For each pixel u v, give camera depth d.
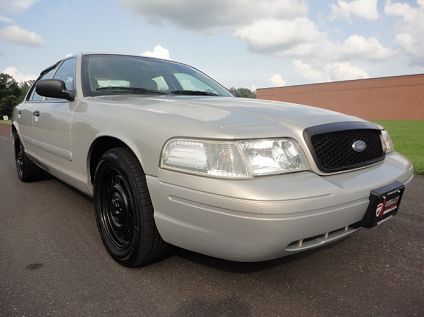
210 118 2.11
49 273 2.38
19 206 3.81
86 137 2.77
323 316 1.94
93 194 2.73
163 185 2.04
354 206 2.03
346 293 2.16
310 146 2.05
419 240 2.92
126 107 2.54
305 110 2.49
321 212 1.88
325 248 2.75
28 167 4.67
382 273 2.39
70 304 2.03
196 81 3.75
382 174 2.29
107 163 2.49
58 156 3.38
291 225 1.80
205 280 2.29
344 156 2.19
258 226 1.78
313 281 2.29
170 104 2.49
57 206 3.79
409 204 3.86
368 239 2.93
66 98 3.14
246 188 1.80
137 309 1.99
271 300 2.08
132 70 3.45
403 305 2.04
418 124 28.39
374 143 2.47
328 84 48.81
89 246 2.80
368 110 45.41
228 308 2.00
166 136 2.08
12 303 2.03
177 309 1.99
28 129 4.29
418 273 2.40
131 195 2.30
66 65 3.77
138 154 2.21
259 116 2.21
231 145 1.89
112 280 2.29
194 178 1.91
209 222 1.89
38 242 2.88
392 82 43.12
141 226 2.23
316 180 1.97
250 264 2.48
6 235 3.02
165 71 3.65
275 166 1.93
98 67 3.34
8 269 2.43
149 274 2.36
